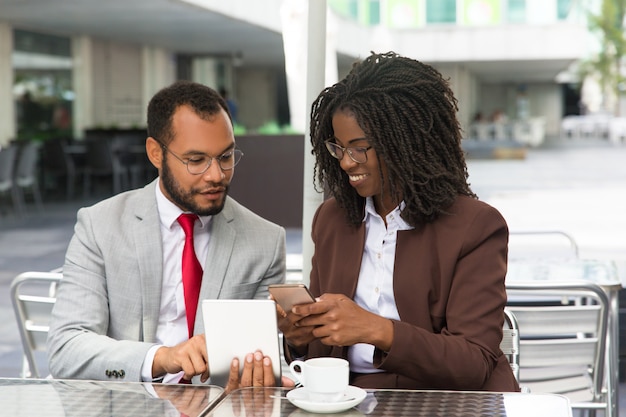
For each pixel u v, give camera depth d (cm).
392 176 211
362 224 223
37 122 1600
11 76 1514
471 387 201
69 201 1406
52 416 174
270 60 2689
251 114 3134
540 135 3819
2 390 194
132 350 223
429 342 198
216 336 195
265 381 194
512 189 1534
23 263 814
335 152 215
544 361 302
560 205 1252
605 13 4000
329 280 225
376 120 209
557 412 171
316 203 300
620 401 430
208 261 242
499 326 207
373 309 218
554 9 3109
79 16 1441
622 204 1255
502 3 3128
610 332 336
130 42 1948
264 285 249
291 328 204
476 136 3372
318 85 301
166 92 235
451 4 3134
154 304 239
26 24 1539
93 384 199
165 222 243
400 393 186
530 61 3120
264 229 252
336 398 176
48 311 308
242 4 1405
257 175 862
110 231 242
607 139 4216
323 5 301
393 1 3166
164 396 187
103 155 1397
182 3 1191
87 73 1767
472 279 207
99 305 239
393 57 218
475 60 3006
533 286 296
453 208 212
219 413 173
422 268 211
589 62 4178
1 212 1261
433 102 214
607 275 353
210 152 229
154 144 235
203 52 2272
